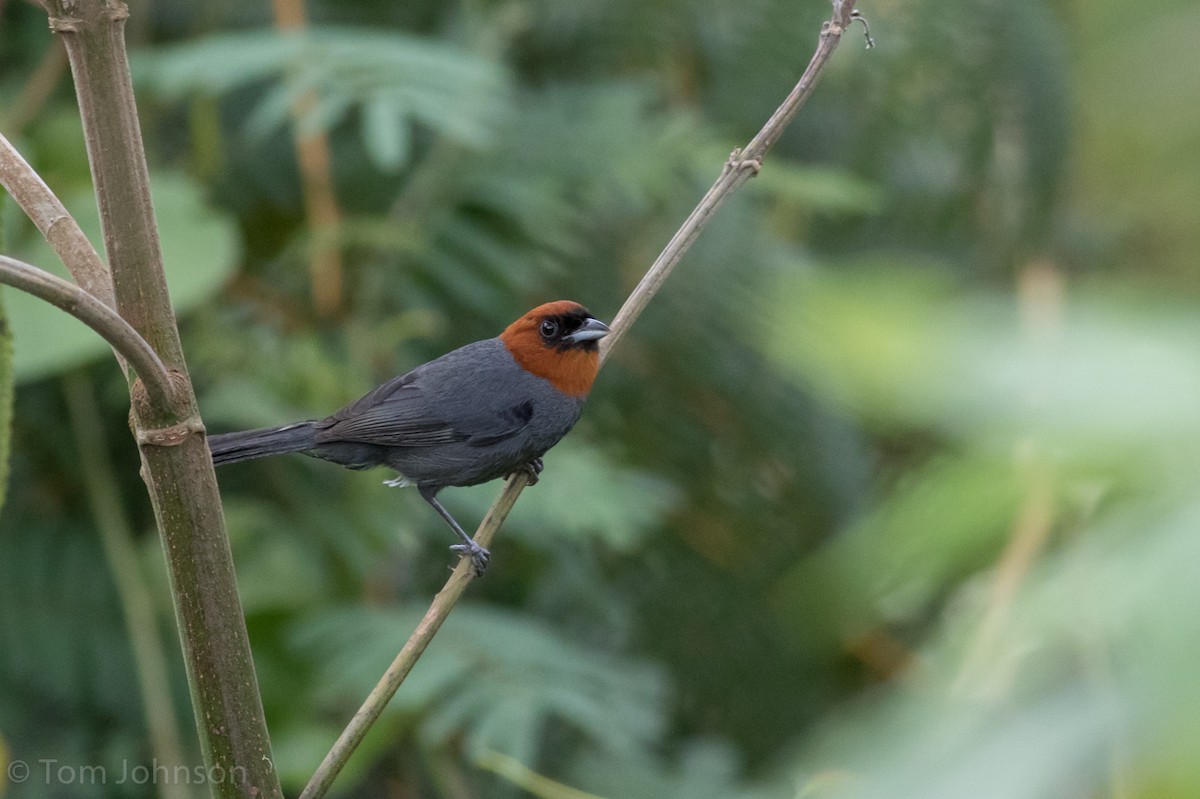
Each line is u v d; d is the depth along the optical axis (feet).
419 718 34.55
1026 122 38.63
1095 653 5.04
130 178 14.61
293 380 36.27
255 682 15.61
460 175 38.52
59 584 34.27
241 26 43.68
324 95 35.17
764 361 37.22
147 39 41.11
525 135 39.19
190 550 15.07
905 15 39.37
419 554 39.93
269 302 38.45
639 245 40.11
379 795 37.11
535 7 41.93
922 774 4.72
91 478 34.81
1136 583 4.60
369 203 40.78
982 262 41.27
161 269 14.94
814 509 38.24
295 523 36.94
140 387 14.69
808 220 45.32
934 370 5.18
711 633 39.70
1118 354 4.93
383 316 39.11
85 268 15.34
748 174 22.27
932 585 6.33
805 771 5.59
